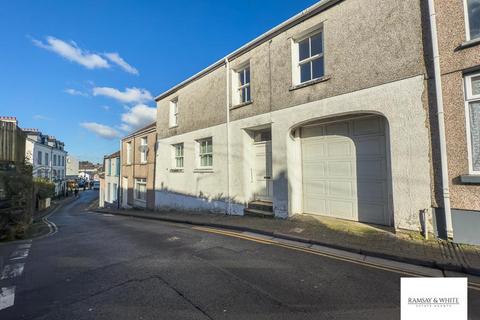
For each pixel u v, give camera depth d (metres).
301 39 8.71
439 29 5.73
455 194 5.50
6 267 5.17
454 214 5.52
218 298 3.61
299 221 8.12
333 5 7.59
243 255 5.45
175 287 3.96
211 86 12.20
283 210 8.77
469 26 5.46
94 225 11.19
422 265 4.69
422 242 5.59
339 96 7.36
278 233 7.00
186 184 13.74
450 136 5.57
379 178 7.14
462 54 5.45
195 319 3.11
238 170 10.58
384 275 4.32
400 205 6.17
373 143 7.28
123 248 6.32
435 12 5.78
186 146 13.84
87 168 96.50
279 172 8.93
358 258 5.16
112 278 4.39
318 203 8.56
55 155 44.09
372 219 7.27
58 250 6.47
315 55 8.28
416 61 6.02
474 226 5.30
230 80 11.22
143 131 19.30
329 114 7.58
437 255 4.87
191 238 7.09
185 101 14.08
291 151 8.84
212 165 12.15
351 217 7.73
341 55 7.36
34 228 10.49
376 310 3.26
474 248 5.16
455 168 5.52
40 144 36.12
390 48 6.43
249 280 4.17
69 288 4.06
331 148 8.24
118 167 25.34
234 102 11.04
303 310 3.28
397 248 5.34
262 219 9.00
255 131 10.62
